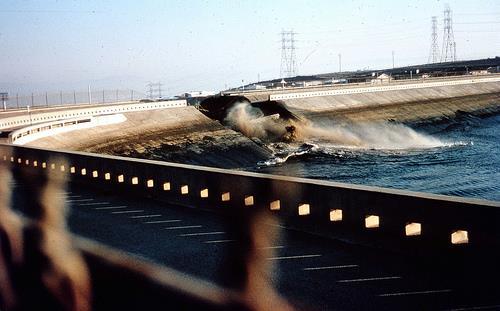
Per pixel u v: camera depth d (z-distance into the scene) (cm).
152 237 1233
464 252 903
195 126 8094
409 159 6650
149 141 7181
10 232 1333
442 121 10875
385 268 942
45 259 1095
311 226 1181
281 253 1062
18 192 1952
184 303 837
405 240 998
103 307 837
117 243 1196
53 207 1630
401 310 769
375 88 11744
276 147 7588
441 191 4725
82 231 1319
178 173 1571
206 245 1148
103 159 1944
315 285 882
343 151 7406
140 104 8369
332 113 10075
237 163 6806
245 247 1119
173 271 988
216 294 868
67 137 6284
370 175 5678
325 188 1143
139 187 1758
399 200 1003
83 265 1043
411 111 11300
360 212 1077
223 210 1412
